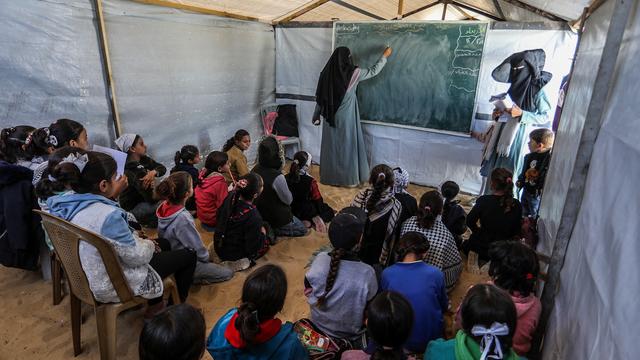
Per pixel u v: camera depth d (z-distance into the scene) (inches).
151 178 126.6
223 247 104.7
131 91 140.1
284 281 47.8
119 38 132.3
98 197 67.6
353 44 177.6
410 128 176.9
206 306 92.9
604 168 44.7
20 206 84.8
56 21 114.2
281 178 117.3
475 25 150.9
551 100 146.9
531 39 144.5
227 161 125.4
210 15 163.6
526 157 123.0
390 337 43.6
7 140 91.3
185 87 159.9
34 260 90.3
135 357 76.7
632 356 27.9
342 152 174.9
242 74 186.1
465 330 43.8
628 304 30.2
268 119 200.7
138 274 70.2
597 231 42.7
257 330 43.6
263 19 189.9
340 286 60.7
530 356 65.6
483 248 103.6
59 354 76.2
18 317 85.6
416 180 184.1
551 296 61.2
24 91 110.6
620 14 46.7
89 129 128.8
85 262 64.6
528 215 123.6
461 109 162.7
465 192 173.6
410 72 169.0
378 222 90.3
